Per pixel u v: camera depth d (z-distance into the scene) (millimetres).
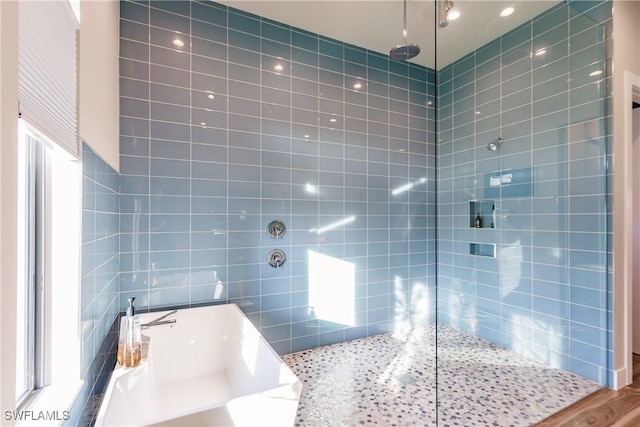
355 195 2979
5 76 517
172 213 2223
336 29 2711
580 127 2242
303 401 1977
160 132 2184
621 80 2105
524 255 2605
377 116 3102
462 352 2703
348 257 2945
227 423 1127
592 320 2182
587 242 2209
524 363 2490
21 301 992
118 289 2041
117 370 1453
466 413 1854
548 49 2418
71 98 1031
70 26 1016
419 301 3338
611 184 2088
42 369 1065
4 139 513
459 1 2330
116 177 1953
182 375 2088
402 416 1825
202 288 2322
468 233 3096
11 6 533
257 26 2516
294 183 2674
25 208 1014
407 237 3275
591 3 2166
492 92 2852
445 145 3338
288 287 2646
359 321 3008
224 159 2395
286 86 2637
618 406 1896
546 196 2449
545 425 1737
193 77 2287
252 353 1882
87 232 1225
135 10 2111
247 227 2480
